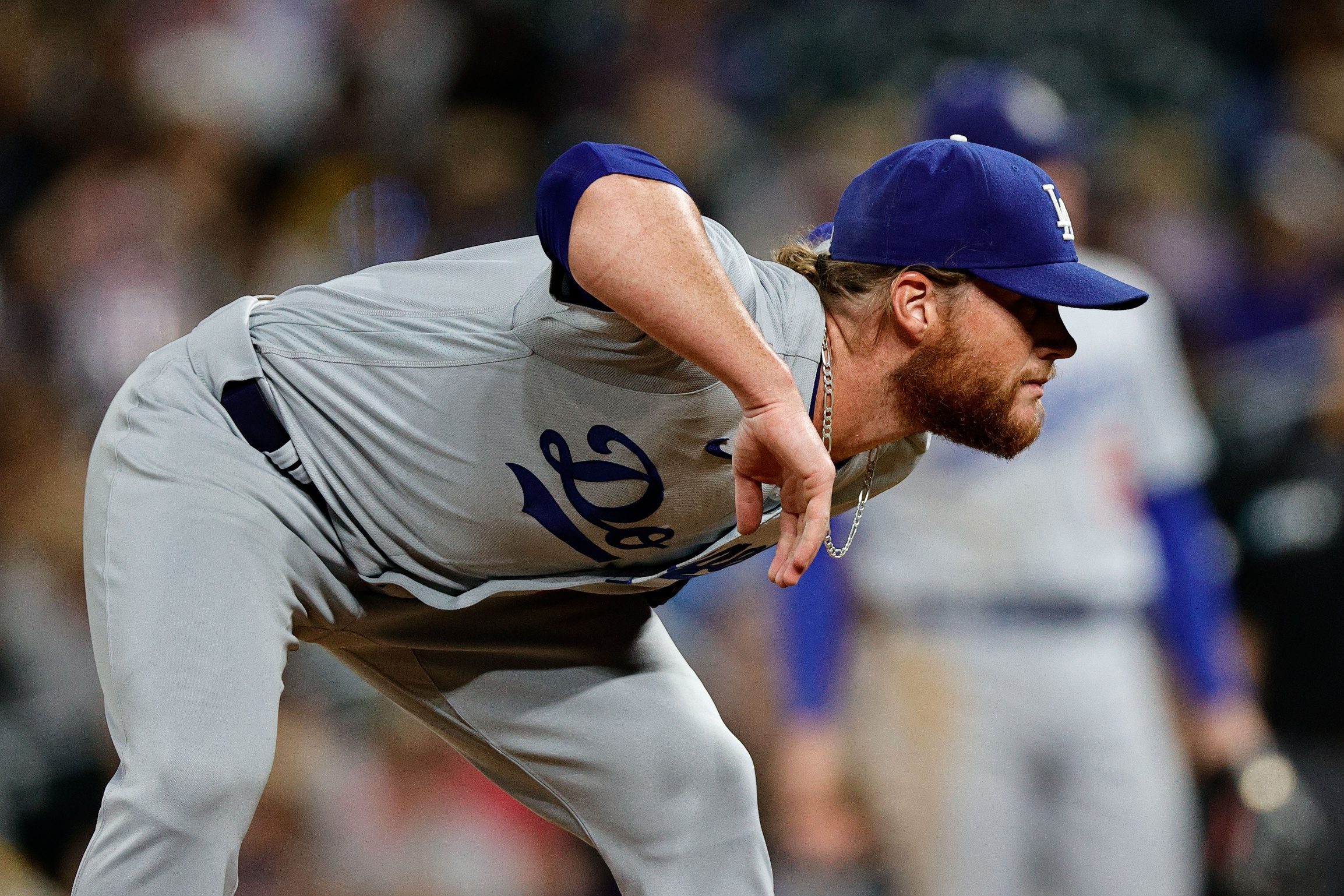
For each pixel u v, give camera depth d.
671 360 8.23
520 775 10.09
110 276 24.70
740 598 18.58
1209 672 15.91
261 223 27.92
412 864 16.06
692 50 31.30
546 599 9.73
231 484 8.71
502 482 8.72
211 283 25.59
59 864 17.52
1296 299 26.97
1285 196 28.19
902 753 15.49
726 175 28.11
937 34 32.84
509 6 31.45
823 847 15.63
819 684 15.62
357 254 25.69
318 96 31.73
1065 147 15.38
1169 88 33.94
